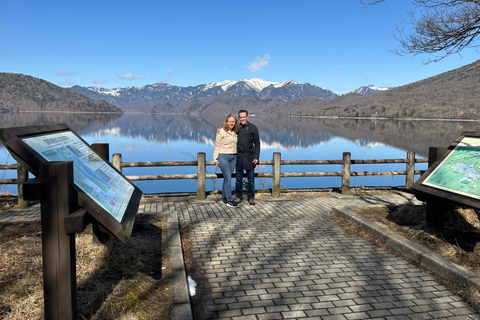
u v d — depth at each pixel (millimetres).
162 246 4441
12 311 2859
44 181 2334
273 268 4082
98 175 3537
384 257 4438
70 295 2455
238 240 5012
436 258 4039
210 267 4094
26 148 2539
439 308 3266
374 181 14031
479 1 4859
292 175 7680
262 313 3146
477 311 3227
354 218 5680
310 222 5918
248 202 7266
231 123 6707
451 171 4625
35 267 3645
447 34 5227
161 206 6836
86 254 3939
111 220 2562
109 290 3295
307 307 3252
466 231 4910
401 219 5590
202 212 6449
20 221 5336
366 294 3500
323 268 4094
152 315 2967
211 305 3270
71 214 2387
